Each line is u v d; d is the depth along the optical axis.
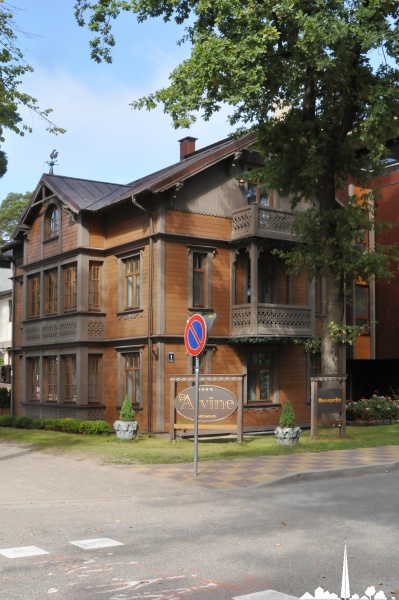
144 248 24.19
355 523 9.50
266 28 17.53
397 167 30.62
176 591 6.45
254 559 7.59
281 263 26.03
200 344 13.57
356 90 19.83
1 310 44.09
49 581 6.79
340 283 21.30
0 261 36.06
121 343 25.16
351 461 15.31
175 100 19.59
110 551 8.00
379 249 22.45
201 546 8.22
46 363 28.52
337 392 20.09
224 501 11.37
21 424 27.00
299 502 11.21
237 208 25.39
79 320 25.73
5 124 17.17
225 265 24.92
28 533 9.02
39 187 28.98
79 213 25.80
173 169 26.66
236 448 17.97
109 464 15.45
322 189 21.27
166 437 22.78
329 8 17.66
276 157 21.45
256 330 23.92
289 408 18.39
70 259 26.61
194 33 19.97
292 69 19.30
